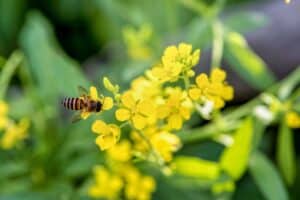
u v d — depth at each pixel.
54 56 0.39
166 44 0.46
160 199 0.41
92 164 0.40
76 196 0.40
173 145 0.34
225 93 0.31
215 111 0.38
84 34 0.63
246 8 0.56
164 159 0.35
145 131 0.34
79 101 0.29
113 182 0.39
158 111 0.30
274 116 0.37
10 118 0.42
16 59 0.41
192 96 0.30
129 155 0.36
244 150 0.36
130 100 0.30
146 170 0.40
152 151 0.35
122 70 0.44
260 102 0.38
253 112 0.37
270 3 0.55
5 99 0.46
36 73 0.42
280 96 0.38
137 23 0.45
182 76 0.29
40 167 0.41
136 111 0.30
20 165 0.41
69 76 0.39
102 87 0.43
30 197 0.40
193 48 0.40
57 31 0.63
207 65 0.48
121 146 0.36
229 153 0.37
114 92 0.30
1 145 0.42
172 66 0.29
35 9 0.64
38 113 0.42
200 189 0.41
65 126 0.43
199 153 0.43
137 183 0.39
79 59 0.63
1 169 0.41
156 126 0.34
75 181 0.42
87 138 0.40
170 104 0.30
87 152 0.41
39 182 0.41
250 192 0.44
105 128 0.29
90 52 0.63
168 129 0.33
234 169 0.37
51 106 0.42
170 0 0.47
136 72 0.40
